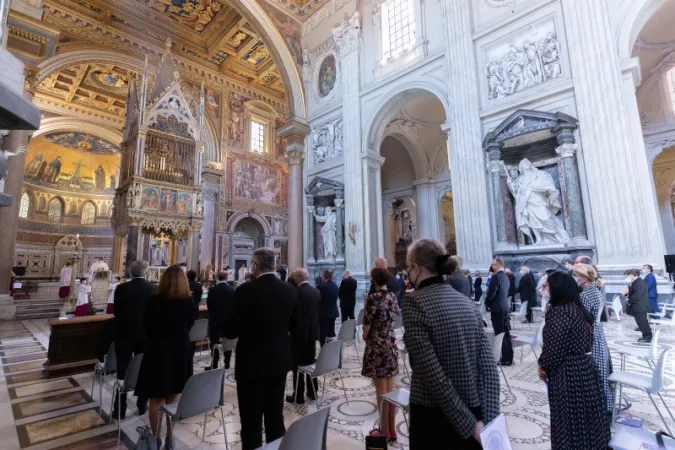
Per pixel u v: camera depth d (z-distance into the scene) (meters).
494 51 10.29
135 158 12.52
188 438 3.45
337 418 3.77
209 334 5.70
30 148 23.89
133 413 4.11
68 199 27.12
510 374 5.07
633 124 7.88
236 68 21.91
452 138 10.62
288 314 2.82
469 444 1.59
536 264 8.78
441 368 1.59
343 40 14.76
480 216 9.74
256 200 22.77
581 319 2.32
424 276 1.87
